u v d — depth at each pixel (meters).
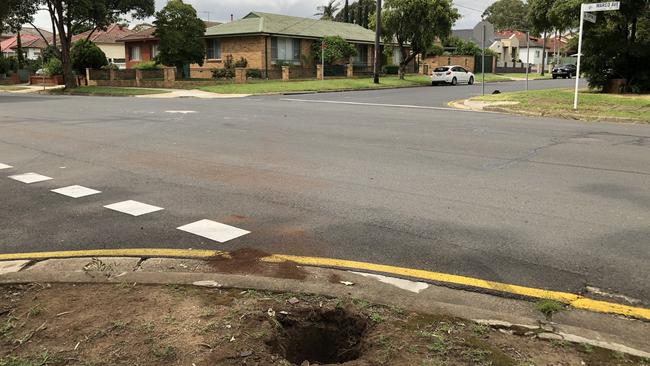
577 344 3.34
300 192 7.33
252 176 8.30
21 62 53.72
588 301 4.14
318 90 32.72
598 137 12.21
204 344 3.31
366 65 50.88
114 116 16.86
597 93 23.78
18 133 13.04
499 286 4.41
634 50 23.28
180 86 36.00
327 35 45.44
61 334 3.45
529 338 3.42
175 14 38.09
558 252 5.11
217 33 42.75
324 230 5.79
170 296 4.00
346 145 11.12
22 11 34.50
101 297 3.99
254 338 3.39
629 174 8.32
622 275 4.61
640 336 3.62
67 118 16.31
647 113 16.81
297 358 3.81
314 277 4.58
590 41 24.23
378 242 5.43
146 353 3.22
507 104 20.31
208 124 14.64
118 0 35.78
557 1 23.89
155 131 13.27
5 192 7.46
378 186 7.64
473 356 3.19
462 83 42.28
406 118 16.20
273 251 5.21
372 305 3.87
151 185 7.80
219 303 3.88
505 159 9.59
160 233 5.73
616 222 5.96
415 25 41.44
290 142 11.52
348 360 3.62
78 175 8.47
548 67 74.94
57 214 6.42
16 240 5.54
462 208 6.54
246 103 22.66
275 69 40.28
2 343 3.36
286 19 46.03
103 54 42.34
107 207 6.70
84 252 5.17
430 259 4.98
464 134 12.64
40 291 4.12
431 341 3.36
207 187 7.65
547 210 6.43
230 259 5.00
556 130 13.44
